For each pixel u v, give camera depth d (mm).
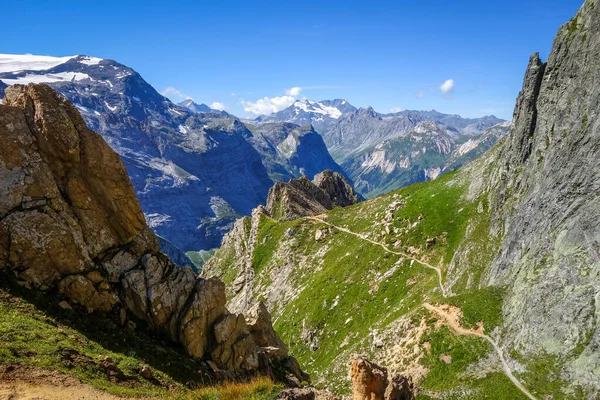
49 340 30031
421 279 106812
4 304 32000
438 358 68375
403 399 31094
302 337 118938
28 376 25453
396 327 82625
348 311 114875
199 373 37781
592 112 69188
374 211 160625
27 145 39312
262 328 54562
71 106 43656
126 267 42844
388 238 132500
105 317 38625
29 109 41281
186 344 41500
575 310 54938
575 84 77312
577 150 68938
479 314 72188
